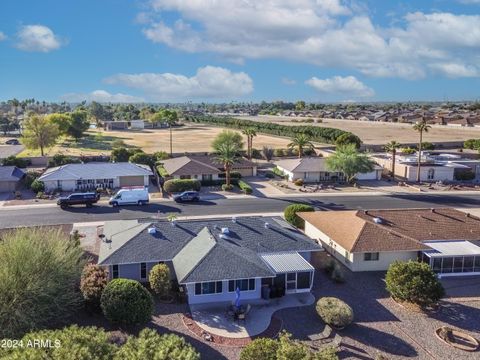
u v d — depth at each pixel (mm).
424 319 31250
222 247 35219
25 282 26297
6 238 31984
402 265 33500
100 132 183125
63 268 28531
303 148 114375
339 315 28922
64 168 73562
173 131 193750
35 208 60344
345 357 26453
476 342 28203
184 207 61750
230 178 78438
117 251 36250
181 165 79438
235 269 33094
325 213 48906
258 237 39250
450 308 33156
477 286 37281
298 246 38500
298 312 31891
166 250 37031
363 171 77688
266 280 34375
